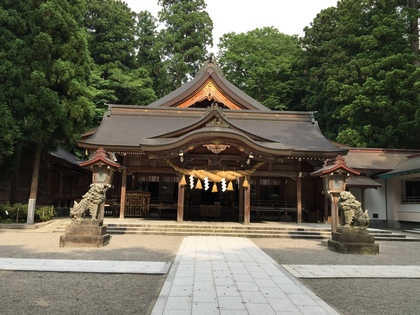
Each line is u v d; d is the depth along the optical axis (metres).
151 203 21.77
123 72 36.69
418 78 23.89
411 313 5.25
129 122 22.38
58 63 16.52
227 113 23.47
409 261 9.84
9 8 16.28
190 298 5.51
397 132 26.28
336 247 11.29
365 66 27.80
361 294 6.25
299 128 22.92
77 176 27.03
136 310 5.11
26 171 21.52
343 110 27.09
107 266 8.03
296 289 6.17
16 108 15.65
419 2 28.56
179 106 24.28
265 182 22.30
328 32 36.25
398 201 22.84
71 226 11.21
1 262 8.30
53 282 6.64
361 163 22.98
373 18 28.19
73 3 18.25
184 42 44.53
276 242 13.60
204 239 13.33
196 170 17.48
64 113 16.58
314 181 22.30
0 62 15.49
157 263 8.46
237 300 5.45
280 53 45.50
